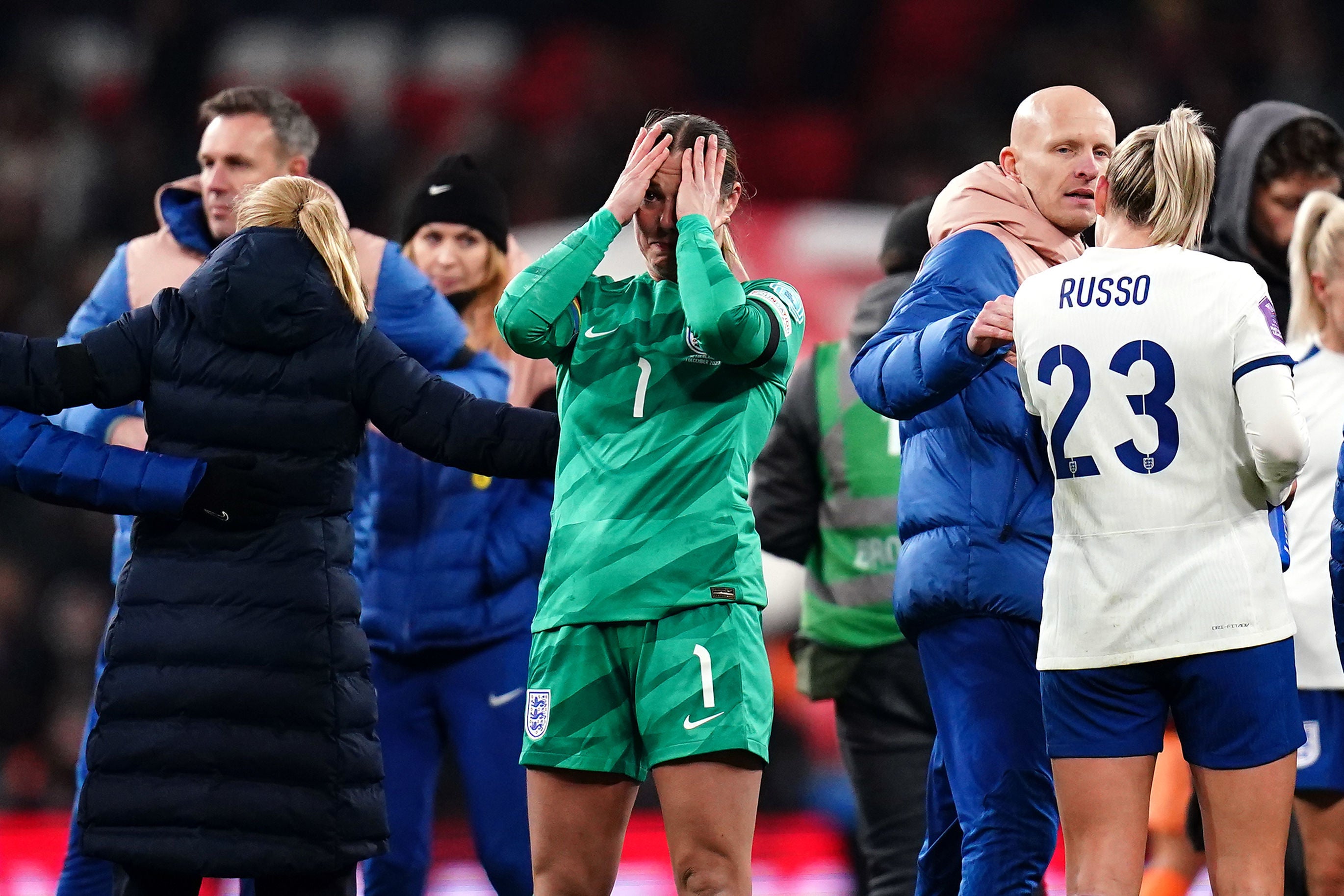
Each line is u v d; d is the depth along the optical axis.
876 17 64.06
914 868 19.36
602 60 63.34
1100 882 13.66
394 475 18.78
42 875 25.61
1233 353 13.54
